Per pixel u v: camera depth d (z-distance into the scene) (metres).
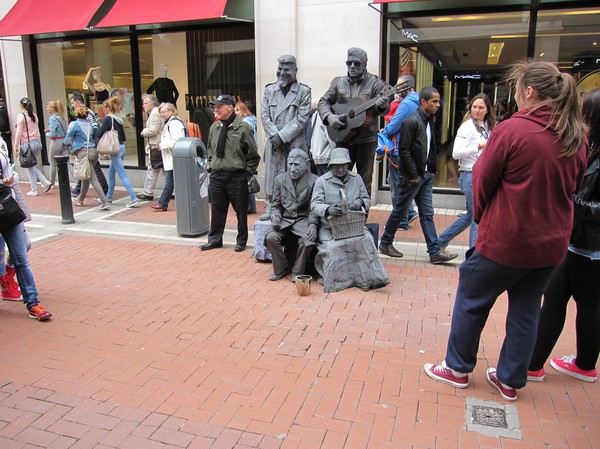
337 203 5.21
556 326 3.46
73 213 8.68
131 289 5.36
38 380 3.66
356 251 5.23
